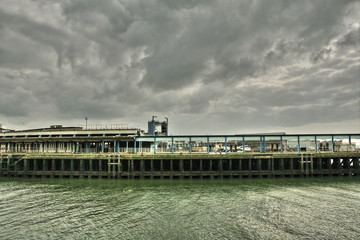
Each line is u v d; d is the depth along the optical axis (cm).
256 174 6072
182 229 2794
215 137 6688
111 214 3312
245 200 3922
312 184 5203
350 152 6256
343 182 5441
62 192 4606
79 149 7131
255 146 7725
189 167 6538
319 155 6191
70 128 7944
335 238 2556
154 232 2720
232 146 7719
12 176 6600
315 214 3238
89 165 6750
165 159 6038
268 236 2606
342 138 6731
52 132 7606
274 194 4300
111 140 6819
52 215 3284
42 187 5091
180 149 7300
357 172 6281
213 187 4938
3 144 7525
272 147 7362
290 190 4616
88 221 3061
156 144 7194
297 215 3206
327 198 4009
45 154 6438
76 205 3738
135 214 3300
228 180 5744
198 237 2594
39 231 2766
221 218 3120
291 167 6144
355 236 2597
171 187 4975
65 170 6588
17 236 2641
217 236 2614
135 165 6431
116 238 2584
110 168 6262
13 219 3138
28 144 7412
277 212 3325
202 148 7381
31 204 3797
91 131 7400
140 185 5212
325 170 6231
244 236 2609
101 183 5488
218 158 6009
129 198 4122
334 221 2997
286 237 2581
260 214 3250
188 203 3784
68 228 2848
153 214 3294
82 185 5275
